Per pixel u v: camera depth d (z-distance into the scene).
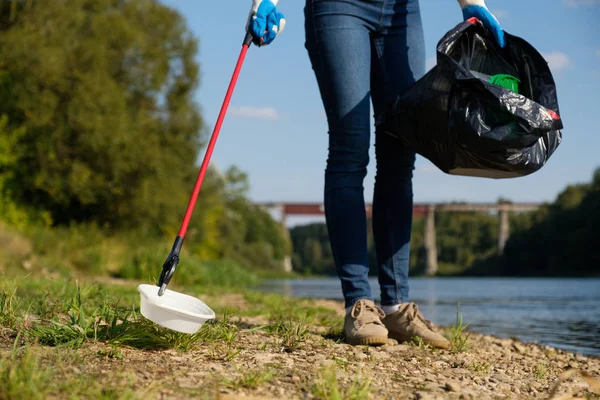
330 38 2.76
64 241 14.98
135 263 12.53
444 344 2.78
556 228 61.41
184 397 1.61
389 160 2.97
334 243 2.85
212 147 2.47
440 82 2.43
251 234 67.06
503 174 2.49
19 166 16.23
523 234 66.25
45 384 1.59
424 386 1.98
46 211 16.70
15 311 2.53
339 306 6.56
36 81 15.95
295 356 2.28
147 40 20.48
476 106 2.34
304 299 7.47
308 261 111.50
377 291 10.75
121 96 18.08
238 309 4.64
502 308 8.06
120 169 17.48
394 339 2.92
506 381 2.22
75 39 17.20
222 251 40.53
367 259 2.87
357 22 2.79
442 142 2.44
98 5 18.97
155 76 20.27
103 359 1.98
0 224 14.01
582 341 4.37
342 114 2.77
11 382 1.53
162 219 20.14
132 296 4.50
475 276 67.81
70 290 3.77
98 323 2.32
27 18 16.31
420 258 86.50
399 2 2.90
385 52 2.91
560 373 2.54
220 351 2.27
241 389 1.74
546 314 7.01
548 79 2.55
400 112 2.57
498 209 69.81
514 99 2.30
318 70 2.83
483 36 2.61
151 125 19.62
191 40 21.97
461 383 2.08
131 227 19.36
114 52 18.70
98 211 18.80
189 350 2.22
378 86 2.96
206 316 2.14
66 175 16.62
